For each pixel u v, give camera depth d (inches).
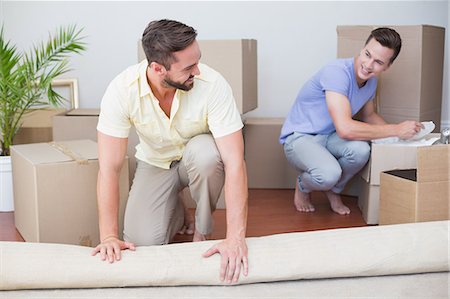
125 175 98.7
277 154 138.3
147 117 81.7
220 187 87.7
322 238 73.0
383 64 107.5
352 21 154.9
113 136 78.7
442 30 132.2
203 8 155.6
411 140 111.7
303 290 68.8
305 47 156.5
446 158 91.7
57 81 156.2
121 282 68.9
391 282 70.8
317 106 116.0
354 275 71.2
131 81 78.4
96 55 157.8
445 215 93.2
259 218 117.0
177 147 88.8
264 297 67.4
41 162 94.5
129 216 90.7
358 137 109.4
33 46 153.1
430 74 127.4
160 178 92.0
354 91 112.7
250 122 139.3
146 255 70.7
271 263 69.9
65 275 68.2
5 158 123.0
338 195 120.0
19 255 69.3
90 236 99.0
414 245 72.1
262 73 157.6
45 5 155.9
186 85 74.7
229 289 69.0
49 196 94.8
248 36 156.1
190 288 69.4
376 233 73.6
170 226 94.9
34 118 148.2
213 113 78.5
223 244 70.9
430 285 70.0
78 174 96.5
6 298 67.4
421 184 91.6
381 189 101.6
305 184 116.9
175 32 70.3
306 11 154.9
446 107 157.5
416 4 154.0
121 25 156.7
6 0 155.2
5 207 124.7
